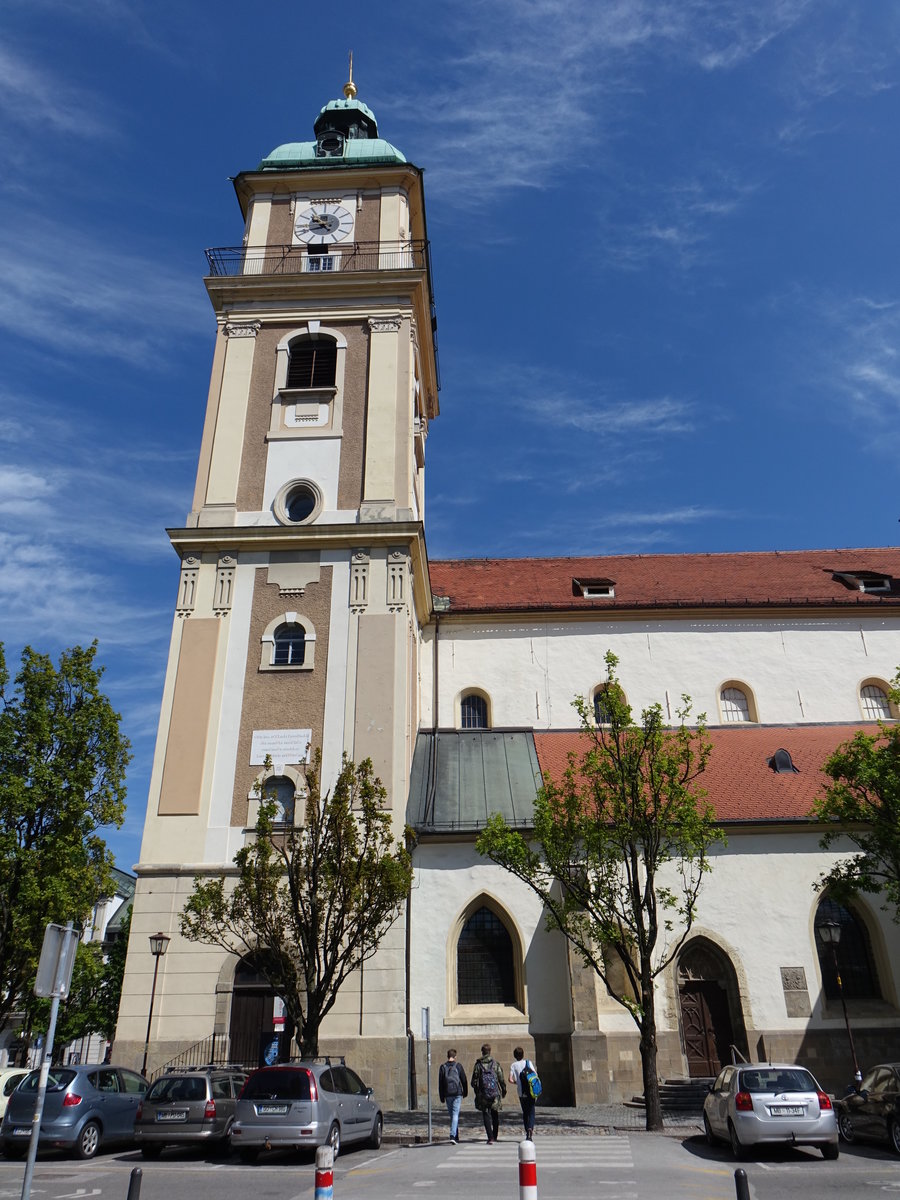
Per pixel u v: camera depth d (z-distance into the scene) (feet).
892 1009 86.22
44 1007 120.37
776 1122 52.06
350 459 106.52
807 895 90.12
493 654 120.88
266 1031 82.33
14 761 84.74
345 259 119.24
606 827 76.95
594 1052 81.92
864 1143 59.06
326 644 96.99
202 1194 43.50
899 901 80.53
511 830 76.43
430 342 129.49
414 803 96.94
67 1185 46.98
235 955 84.07
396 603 98.17
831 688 119.34
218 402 110.83
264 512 104.32
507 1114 76.74
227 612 99.14
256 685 95.61
